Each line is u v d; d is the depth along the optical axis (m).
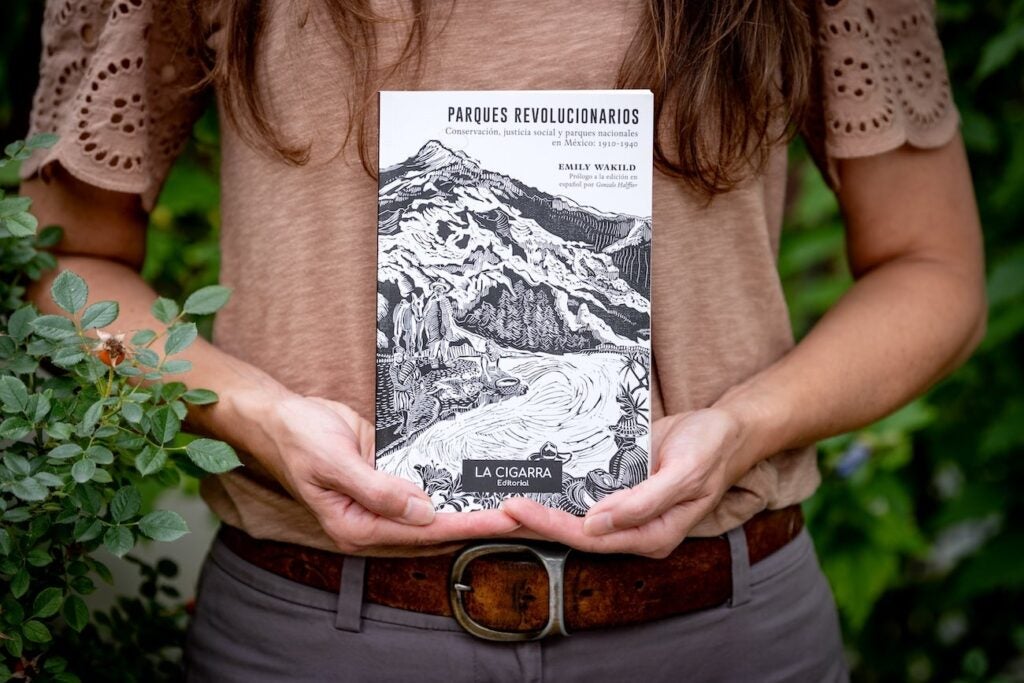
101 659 1.12
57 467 0.87
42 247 1.06
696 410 1.03
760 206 1.03
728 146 0.96
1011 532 1.92
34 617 0.89
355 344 0.99
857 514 1.86
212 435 1.02
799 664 1.07
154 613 1.24
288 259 0.99
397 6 0.92
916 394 1.12
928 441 2.06
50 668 0.93
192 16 1.02
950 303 1.10
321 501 0.91
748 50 0.95
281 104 0.97
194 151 1.59
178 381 0.99
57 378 0.96
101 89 1.00
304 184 0.98
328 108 0.95
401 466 0.92
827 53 1.05
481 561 0.94
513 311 0.92
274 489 1.01
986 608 2.12
